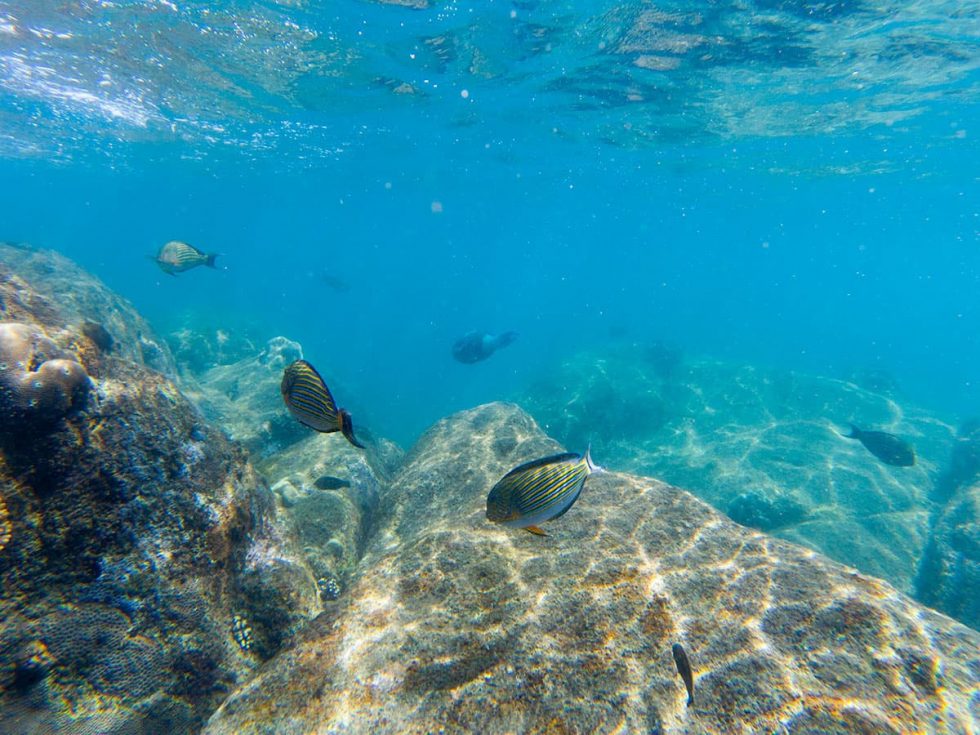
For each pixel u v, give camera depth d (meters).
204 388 10.45
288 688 2.71
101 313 9.43
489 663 2.76
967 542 7.67
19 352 2.71
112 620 2.78
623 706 2.53
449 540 3.68
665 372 18.38
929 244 76.25
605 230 79.44
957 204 39.69
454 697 2.60
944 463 11.52
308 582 3.79
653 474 12.02
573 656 2.77
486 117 20.83
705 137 22.67
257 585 3.50
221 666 3.09
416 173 35.31
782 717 2.41
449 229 88.81
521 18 12.58
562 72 15.80
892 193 36.09
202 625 3.09
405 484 6.54
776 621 2.88
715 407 15.16
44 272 10.26
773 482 10.58
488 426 7.38
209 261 7.97
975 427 11.93
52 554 2.71
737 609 2.97
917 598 7.75
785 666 2.64
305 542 5.32
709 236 83.38
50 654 2.57
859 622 2.83
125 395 3.22
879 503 9.68
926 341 54.72
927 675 2.56
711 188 36.50
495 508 2.76
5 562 2.57
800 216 52.38
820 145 23.45
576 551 3.50
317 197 52.66
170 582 3.03
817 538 8.91
